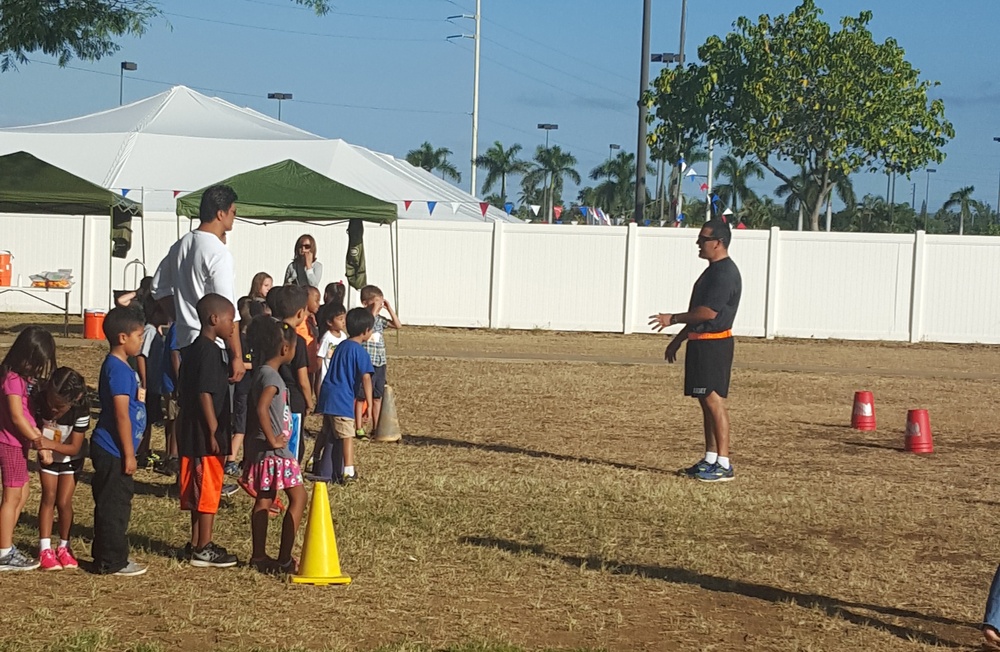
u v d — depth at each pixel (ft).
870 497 33.04
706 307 34.35
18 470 22.25
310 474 33.94
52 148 94.84
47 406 22.04
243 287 91.30
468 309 92.53
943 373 69.72
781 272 92.63
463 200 107.34
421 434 41.78
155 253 90.58
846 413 51.39
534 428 44.06
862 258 91.91
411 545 25.72
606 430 44.19
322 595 21.67
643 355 74.64
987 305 91.35
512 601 21.94
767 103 117.50
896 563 26.04
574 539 26.99
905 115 118.42
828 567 25.43
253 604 20.89
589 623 20.83
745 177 220.64
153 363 32.99
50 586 21.48
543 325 92.32
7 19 52.08
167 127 99.35
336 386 32.19
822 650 19.97
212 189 27.91
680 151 123.95
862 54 117.91
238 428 30.53
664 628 20.79
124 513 22.39
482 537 26.73
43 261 91.35
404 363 64.69
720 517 29.84
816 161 122.01
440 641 19.35
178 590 21.56
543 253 92.12
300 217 66.08
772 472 36.68
